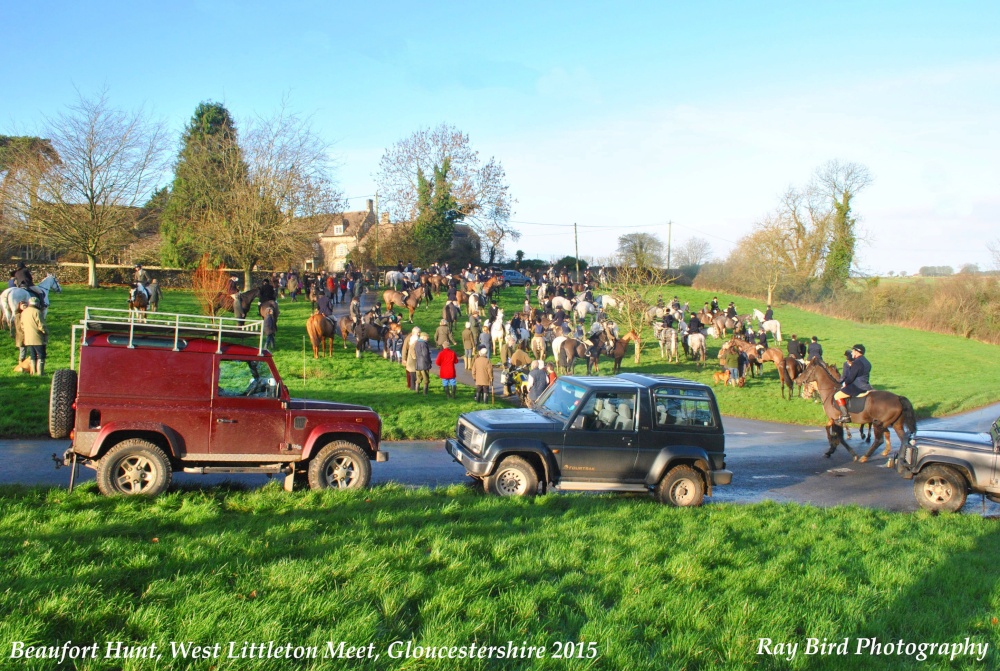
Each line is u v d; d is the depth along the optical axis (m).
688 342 33.31
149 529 7.07
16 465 10.11
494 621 5.47
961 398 27.91
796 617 6.03
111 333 8.75
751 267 65.00
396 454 13.32
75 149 41.69
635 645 5.26
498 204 69.44
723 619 5.89
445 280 50.47
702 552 7.49
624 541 7.75
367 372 23.33
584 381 11.02
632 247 75.19
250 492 9.01
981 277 55.06
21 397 14.27
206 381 8.94
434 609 5.61
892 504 12.04
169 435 8.66
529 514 8.79
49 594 5.18
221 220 42.91
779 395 27.02
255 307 37.41
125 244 49.34
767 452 16.84
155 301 26.50
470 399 20.42
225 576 5.89
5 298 20.48
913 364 39.28
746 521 9.15
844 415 16.12
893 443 19.05
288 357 24.80
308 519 7.63
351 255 63.94
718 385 28.66
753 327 48.41
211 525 7.30
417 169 66.88
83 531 6.80
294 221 43.09
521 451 10.06
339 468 9.51
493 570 6.48
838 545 8.23
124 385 8.60
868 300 57.22
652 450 10.45
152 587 5.50
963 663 5.41
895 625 6.07
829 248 63.56
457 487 10.03
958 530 9.49
